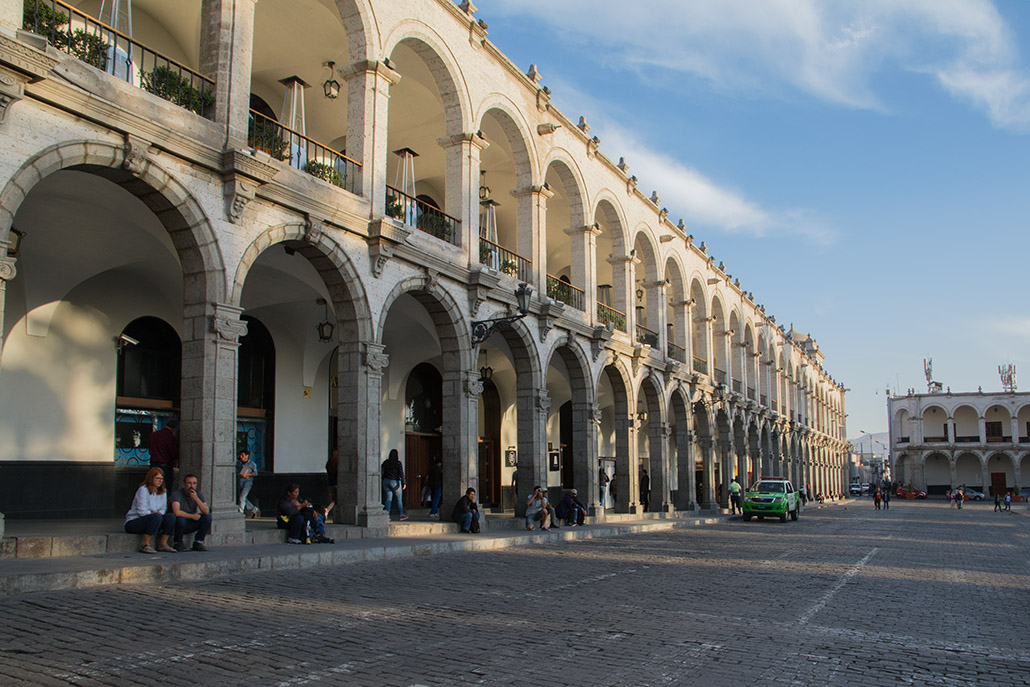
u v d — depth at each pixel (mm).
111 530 10805
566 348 21938
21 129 8766
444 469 16828
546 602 8539
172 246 12617
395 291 14977
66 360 14102
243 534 11352
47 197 11531
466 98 17750
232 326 11211
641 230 27641
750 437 41938
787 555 14969
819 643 6723
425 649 6070
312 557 10758
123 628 6305
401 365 21484
